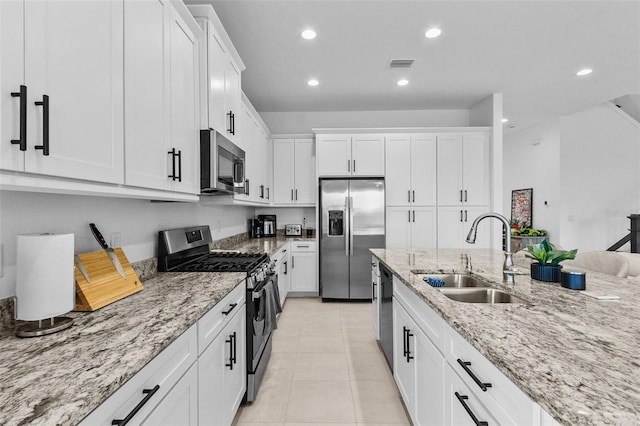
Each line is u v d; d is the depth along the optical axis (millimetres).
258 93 4355
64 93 937
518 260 2590
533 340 929
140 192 1384
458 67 3605
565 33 2930
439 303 1323
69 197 1402
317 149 4609
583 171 6199
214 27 2152
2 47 753
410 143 4590
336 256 4418
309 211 5191
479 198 4543
